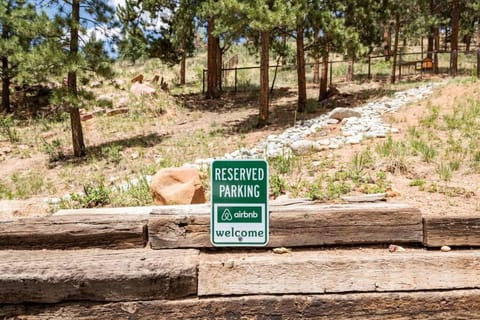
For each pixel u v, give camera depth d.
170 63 21.28
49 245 2.89
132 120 14.96
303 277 2.57
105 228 2.90
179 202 4.63
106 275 2.49
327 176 6.00
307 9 12.45
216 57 19.77
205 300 2.52
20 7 13.12
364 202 3.61
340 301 2.53
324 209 2.96
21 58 10.55
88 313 2.49
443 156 6.74
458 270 2.61
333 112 11.23
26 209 6.35
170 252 2.78
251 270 2.57
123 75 20.89
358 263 2.60
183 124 14.53
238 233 2.44
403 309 2.55
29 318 2.48
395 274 2.59
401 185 5.46
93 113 15.27
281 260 2.61
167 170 4.88
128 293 2.50
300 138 9.73
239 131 12.46
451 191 5.02
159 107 16.05
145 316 2.50
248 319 2.52
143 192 6.05
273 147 9.05
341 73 24.47
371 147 7.67
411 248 2.91
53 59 10.15
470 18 27.02
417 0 19.86
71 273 2.49
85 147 11.98
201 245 2.86
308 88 20.45
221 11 11.56
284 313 2.53
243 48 35.66
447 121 9.09
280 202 3.36
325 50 14.55
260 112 12.84
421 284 2.58
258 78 24.56
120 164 9.99
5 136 13.83
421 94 13.20
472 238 2.88
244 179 2.44
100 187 6.16
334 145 8.10
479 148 7.06
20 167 10.95
